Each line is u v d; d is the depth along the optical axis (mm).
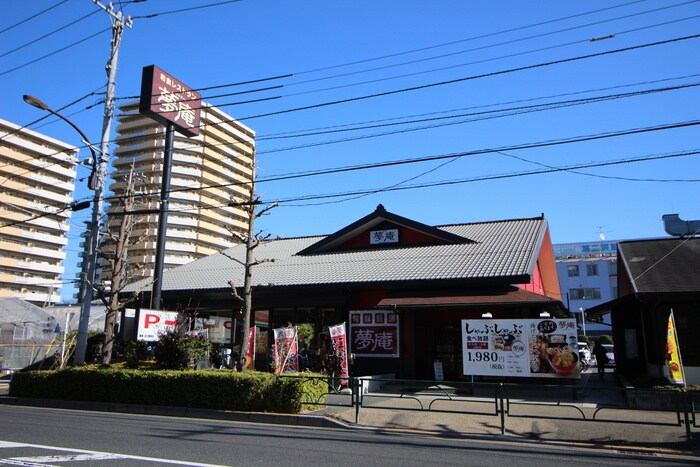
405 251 22547
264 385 12969
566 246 88312
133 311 23141
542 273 25594
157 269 21078
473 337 14695
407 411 12633
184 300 23547
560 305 17859
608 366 30000
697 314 15062
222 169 74625
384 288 19375
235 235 16109
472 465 7637
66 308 39312
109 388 14812
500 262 18719
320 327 20797
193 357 16234
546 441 10109
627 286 19984
